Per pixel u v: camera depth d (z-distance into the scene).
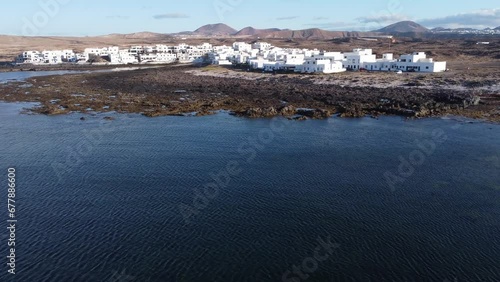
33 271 36.75
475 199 50.06
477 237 41.41
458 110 94.38
